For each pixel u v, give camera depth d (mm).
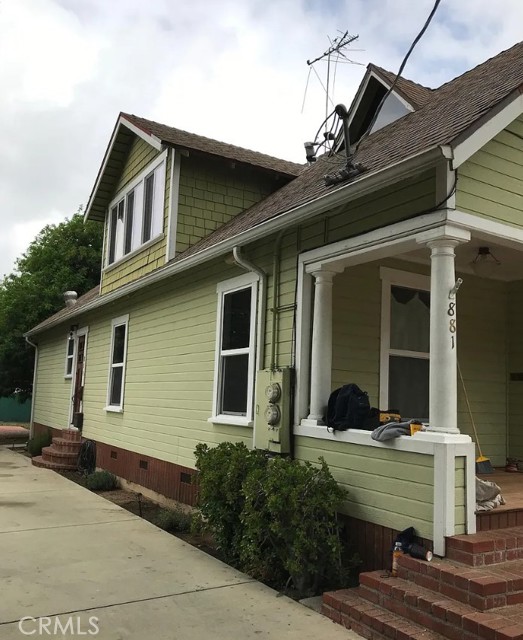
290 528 5066
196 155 10578
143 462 10367
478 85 7234
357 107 8477
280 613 4574
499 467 7945
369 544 5203
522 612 3787
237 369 7809
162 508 9188
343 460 5613
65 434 14125
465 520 4531
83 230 23406
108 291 12930
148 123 11617
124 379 11492
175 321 9648
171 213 10391
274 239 6996
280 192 10188
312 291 6453
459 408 7762
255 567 5543
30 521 7449
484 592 3818
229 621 4383
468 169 4984
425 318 7586
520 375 8102
